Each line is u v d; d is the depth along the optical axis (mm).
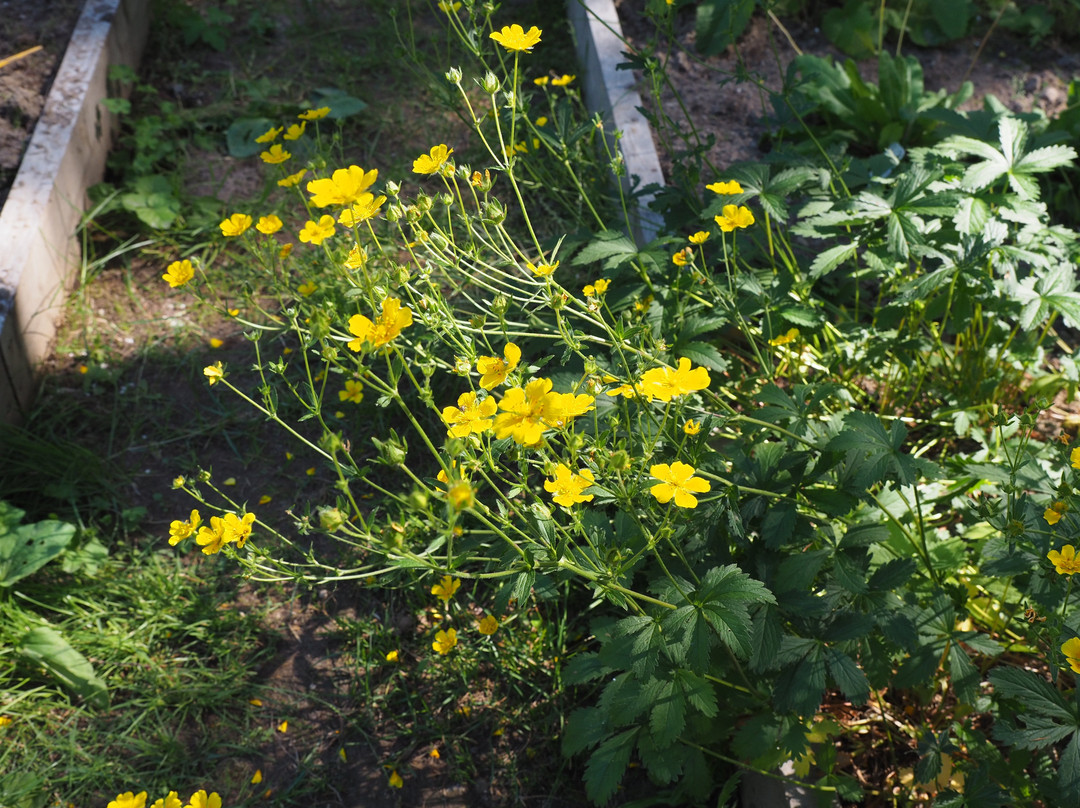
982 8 4715
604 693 2143
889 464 2139
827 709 2480
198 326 3578
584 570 1883
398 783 2418
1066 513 2055
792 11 4715
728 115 4230
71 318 3572
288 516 3008
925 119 3938
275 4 5023
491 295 3350
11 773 2385
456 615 2693
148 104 4441
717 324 2637
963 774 2258
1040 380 3049
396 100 4453
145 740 2508
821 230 3027
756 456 2322
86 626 2697
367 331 1906
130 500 3059
